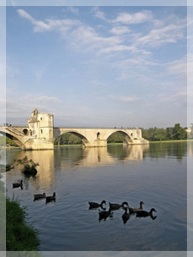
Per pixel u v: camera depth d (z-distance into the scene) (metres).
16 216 22.34
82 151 132.75
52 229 24.41
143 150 125.81
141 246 21.00
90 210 30.25
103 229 24.41
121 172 58.03
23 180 51.28
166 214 28.19
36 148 144.25
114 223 25.88
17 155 109.12
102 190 40.62
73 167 68.88
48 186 45.12
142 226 24.98
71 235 23.05
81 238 22.47
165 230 23.92
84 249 20.50
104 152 122.88
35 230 22.67
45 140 147.38
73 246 20.97
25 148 141.00
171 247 20.67
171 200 33.59
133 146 172.12
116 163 75.50
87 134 170.88
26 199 35.97
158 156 91.50
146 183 44.75
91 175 55.25
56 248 20.52
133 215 27.95
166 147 143.62
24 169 60.75
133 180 47.97
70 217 27.88
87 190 40.94
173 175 51.97
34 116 147.12
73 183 47.16
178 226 24.73
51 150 144.00
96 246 21.03
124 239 22.25
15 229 19.69
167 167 63.38
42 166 72.31
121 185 43.84
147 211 29.30
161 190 39.12
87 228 24.66
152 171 58.03
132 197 35.94
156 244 21.28
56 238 22.36
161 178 49.06
